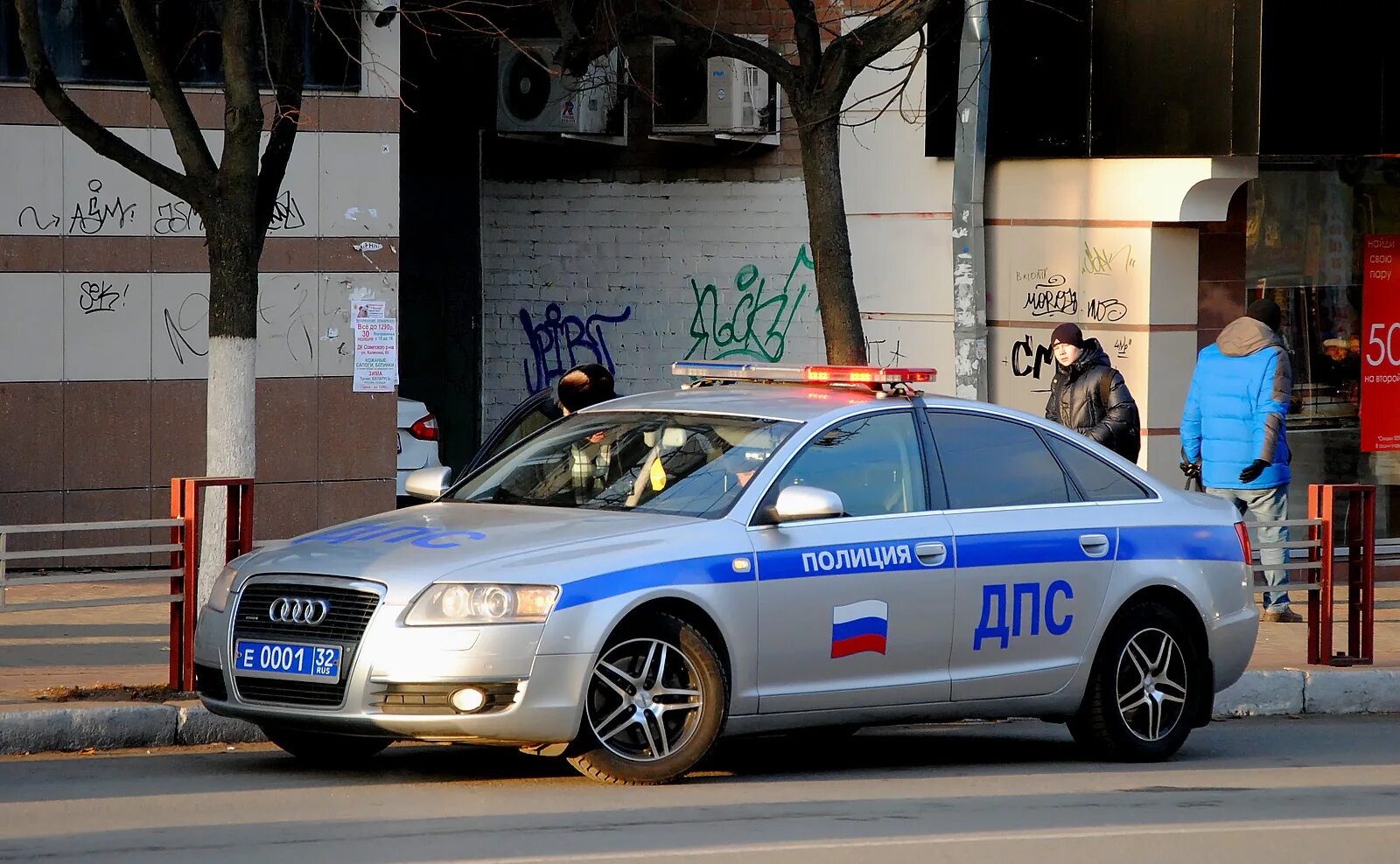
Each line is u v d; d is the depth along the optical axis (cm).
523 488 3191
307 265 5312
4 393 5019
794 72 4434
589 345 6512
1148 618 3353
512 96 6259
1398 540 4656
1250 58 4969
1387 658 4394
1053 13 5422
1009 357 5712
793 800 2814
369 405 5406
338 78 5319
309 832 2491
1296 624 4894
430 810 2661
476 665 2672
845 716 3030
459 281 6581
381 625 2703
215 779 2936
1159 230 5431
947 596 3103
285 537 5316
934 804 2830
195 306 5194
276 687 2798
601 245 6469
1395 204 5803
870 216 5950
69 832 2483
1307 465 5806
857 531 3031
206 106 5200
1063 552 3250
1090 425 4631
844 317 4403
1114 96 5288
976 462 3247
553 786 2878
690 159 6284
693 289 6322
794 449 3041
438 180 6506
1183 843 2580
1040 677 3225
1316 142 4997
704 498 2992
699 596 2830
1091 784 3081
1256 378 4797
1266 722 4012
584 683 2720
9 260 5009
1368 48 5019
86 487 5109
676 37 4653
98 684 3484
